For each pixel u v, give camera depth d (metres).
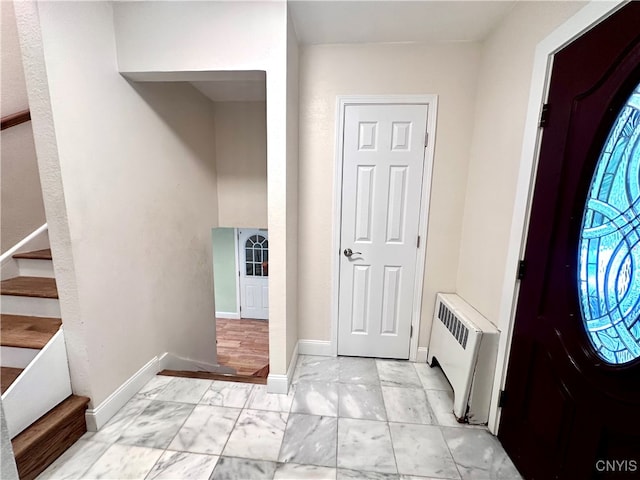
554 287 1.24
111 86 1.61
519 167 1.47
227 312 5.81
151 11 1.60
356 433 1.61
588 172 1.08
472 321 1.73
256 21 1.59
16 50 1.81
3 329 1.54
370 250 2.28
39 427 1.33
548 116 1.30
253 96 2.82
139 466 1.37
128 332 1.80
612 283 0.98
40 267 1.90
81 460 1.39
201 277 2.82
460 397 1.69
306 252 2.32
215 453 1.45
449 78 2.01
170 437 1.54
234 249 5.61
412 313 2.33
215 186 3.08
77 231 1.42
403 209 2.21
